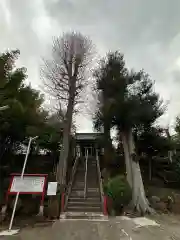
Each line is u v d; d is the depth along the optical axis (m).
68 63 16.22
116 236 6.93
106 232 7.34
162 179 17.17
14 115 11.52
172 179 16.59
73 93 15.56
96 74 15.59
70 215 9.55
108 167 17.69
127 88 13.98
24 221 8.62
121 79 13.91
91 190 12.70
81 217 9.37
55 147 17.52
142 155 18.95
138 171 12.75
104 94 14.44
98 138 18.89
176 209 11.32
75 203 10.98
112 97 13.75
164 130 17.06
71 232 7.25
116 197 10.92
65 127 14.58
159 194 13.67
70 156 17.16
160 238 6.81
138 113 13.06
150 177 17.30
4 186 11.92
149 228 7.98
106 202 10.55
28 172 15.88
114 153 18.53
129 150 13.65
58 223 8.38
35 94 14.21
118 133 15.86
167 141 16.53
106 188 11.95
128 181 12.71
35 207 9.98
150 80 14.82
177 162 16.02
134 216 10.10
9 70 11.32
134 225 8.38
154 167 18.70
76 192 12.41
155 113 14.16
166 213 11.10
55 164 17.55
